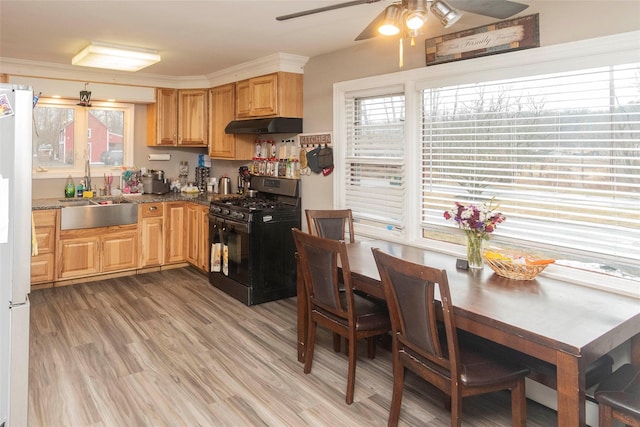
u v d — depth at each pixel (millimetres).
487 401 2547
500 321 1745
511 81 2695
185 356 3027
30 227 1812
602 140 2307
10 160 1745
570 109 2432
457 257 2918
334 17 2973
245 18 3012
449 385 1914
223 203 4391
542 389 2482
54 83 4629
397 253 3000
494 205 2842
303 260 2725
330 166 3963
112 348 3123
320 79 4074
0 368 1799
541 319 1770
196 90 5301
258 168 4918
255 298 4078
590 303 1979
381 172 3613
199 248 4961
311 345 2799
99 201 4992
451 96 3049
